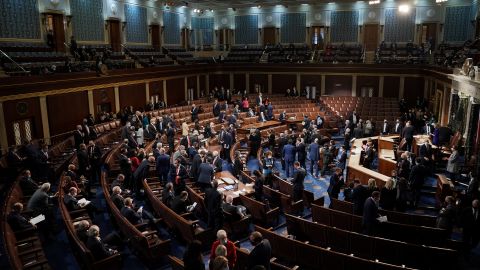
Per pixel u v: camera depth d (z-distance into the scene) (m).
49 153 15.73
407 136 18.09
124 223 9.70
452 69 21.33
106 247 8.89
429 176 15.91
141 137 18.84
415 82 31.27
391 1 34.25
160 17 33.78
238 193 12.74
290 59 34.78
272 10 37.66
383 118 26.19
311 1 34.06
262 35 38.47
